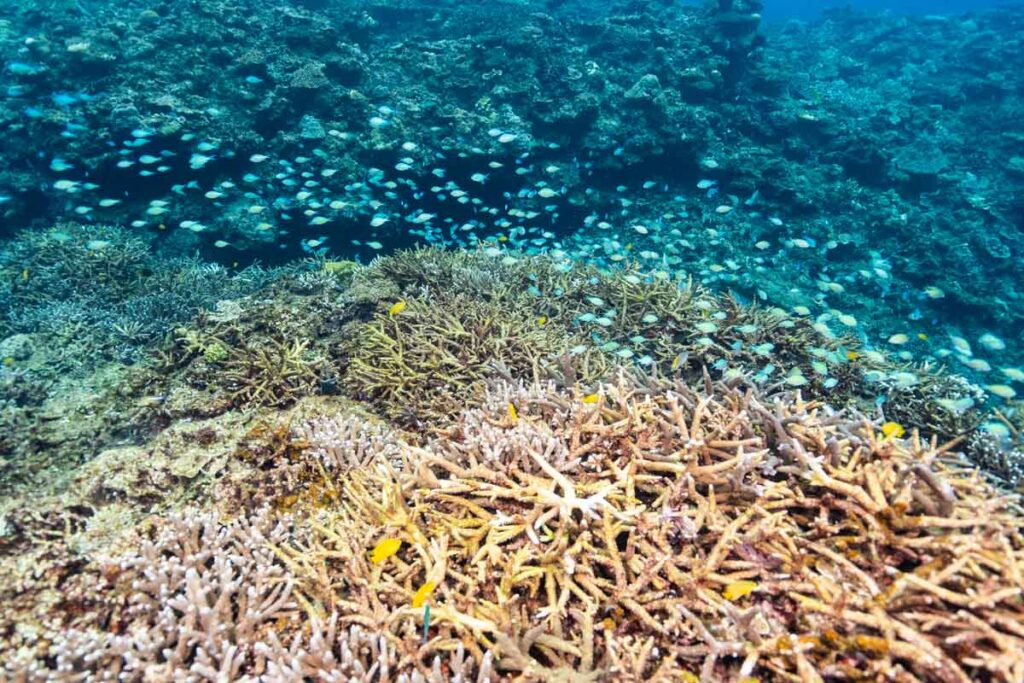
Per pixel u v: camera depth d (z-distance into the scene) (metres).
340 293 7.50
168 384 5.91
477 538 3.18
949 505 2.69
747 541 2.84
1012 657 2.14
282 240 12.77
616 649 2.57
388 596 3.04
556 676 2.47
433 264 8.32
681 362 6.25
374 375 5.74
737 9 20.97
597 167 15.55
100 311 8.37
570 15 24.12
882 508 2.75
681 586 2.69
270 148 13.27
